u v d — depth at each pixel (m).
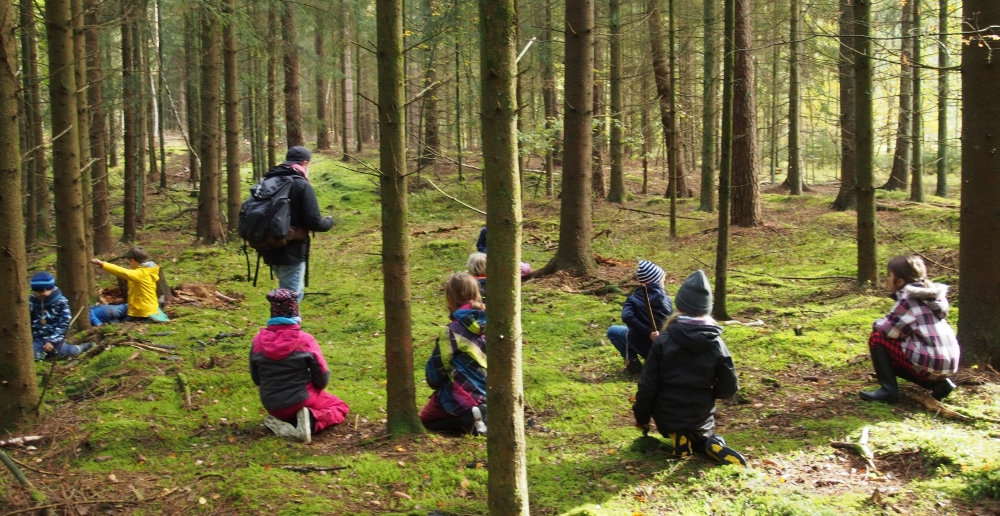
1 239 4.52
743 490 3.62
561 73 17.23
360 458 4.33
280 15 15.46
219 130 15.64
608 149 20.47
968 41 4.67
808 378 5.51
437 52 18.62
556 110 18.45
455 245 12.45
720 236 7.34
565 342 7.21
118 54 19.83
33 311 6.76
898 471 3.81
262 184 5.61
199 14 13.83
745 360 6.13
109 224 14.35
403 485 3.99
